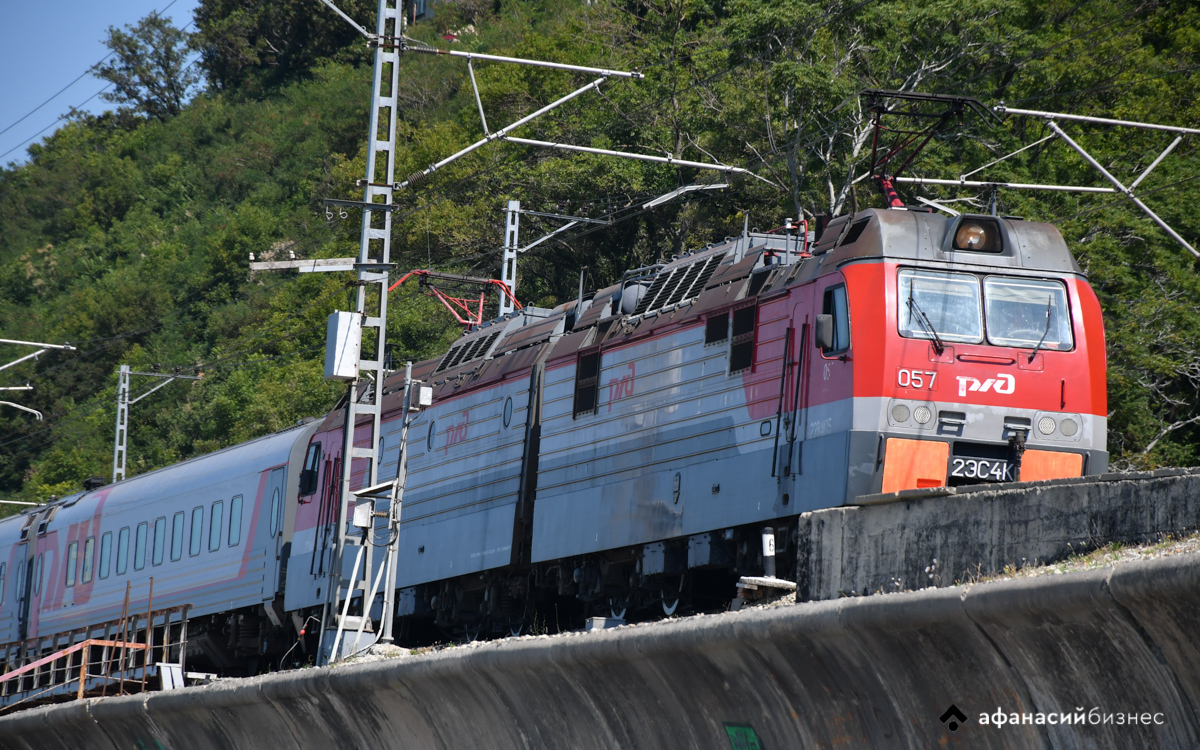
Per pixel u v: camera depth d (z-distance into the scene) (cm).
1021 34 14012
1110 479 4981
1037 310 6681
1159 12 14862
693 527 7438
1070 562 4944
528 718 5259
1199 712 3484
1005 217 7025
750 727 4581
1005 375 6550
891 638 4075
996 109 7956
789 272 7169
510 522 9088
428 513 10144
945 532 5356
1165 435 11300
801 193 15188
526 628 9144
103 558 13562
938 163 13450
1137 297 11462
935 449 6444
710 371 7544
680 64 18800
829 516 5816
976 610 3809
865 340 6506
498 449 9438
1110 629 3591
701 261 8119
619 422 8250
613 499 8144
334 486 10881
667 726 4828
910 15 14062
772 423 6981
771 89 14700
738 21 14725
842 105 14062
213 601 11781
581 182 18362
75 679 9981
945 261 6662
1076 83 13525
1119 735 3675
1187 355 11031
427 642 10888
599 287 19988
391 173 9181
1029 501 5138
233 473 11988
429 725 5672
